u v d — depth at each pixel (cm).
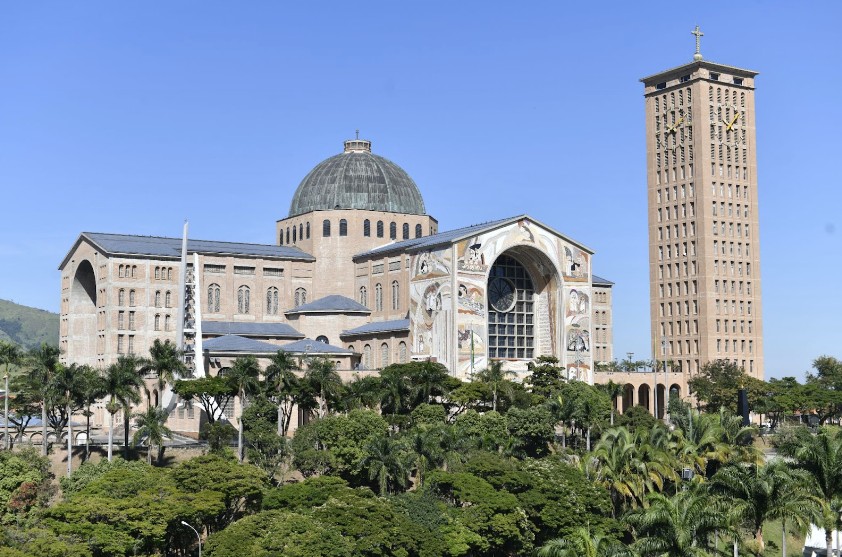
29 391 14750
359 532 10538
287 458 13250
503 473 12250
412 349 18462
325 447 13125
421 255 18512
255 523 10644
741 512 10250
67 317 19862
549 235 18975
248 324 19350
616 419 16562
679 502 9619
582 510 11956
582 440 16088
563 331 19025
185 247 18562
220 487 11506
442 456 12688
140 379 14038
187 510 10862
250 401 14525
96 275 18700
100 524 10444
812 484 10925
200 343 17150
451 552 11225
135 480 11475
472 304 17888
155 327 18525
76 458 14150
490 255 18200
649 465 12188
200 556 10369
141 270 18500
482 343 17938
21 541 10050
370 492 11544
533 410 14612
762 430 19275
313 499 11531
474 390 15650
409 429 13962
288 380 14325
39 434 17062
